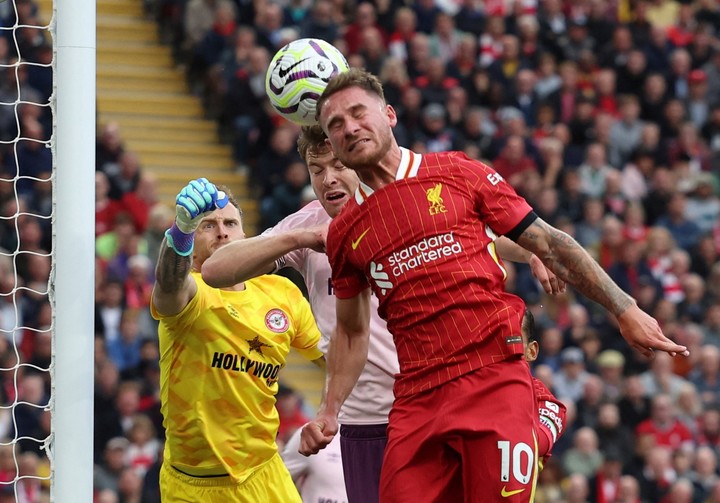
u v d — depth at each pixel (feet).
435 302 57.47
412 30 185.78
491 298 57.57
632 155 191.93
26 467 122.83
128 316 142.51
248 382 71.26
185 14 180.75
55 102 72.13
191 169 174.40
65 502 70.74
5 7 155.74
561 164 181.88
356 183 69.77
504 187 58.29
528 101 189.57
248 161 172.65
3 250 142.51
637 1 208.13
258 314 71.87
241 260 62.34
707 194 189.67
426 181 57.98
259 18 177.58
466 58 188.96
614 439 154.10
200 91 181.47
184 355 70.38
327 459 92.17
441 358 57.62
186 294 68.39
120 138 173.68
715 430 160.35
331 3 180.55
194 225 64.69
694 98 202.18
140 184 155.53
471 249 57.62
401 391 59.16
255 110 171.63
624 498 150.00
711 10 215.51
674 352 56.29
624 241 175.42
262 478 72.90
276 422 73.15
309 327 74.02
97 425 134.51
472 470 57.41
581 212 177.37
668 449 156.15
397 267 57.93
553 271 58.08
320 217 76.18
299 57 69.26
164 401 71.77
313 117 69.31
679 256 177.17
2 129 149.48
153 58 185.68
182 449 71.51
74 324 71.26
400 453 58.70
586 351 160.04
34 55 155.74
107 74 181.57
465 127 180.34
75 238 71.46
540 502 146.51
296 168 160.86
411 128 176.14
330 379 63.62
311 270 75.31
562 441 151.43
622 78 199.31
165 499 73.20
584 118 189.98
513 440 56.80
